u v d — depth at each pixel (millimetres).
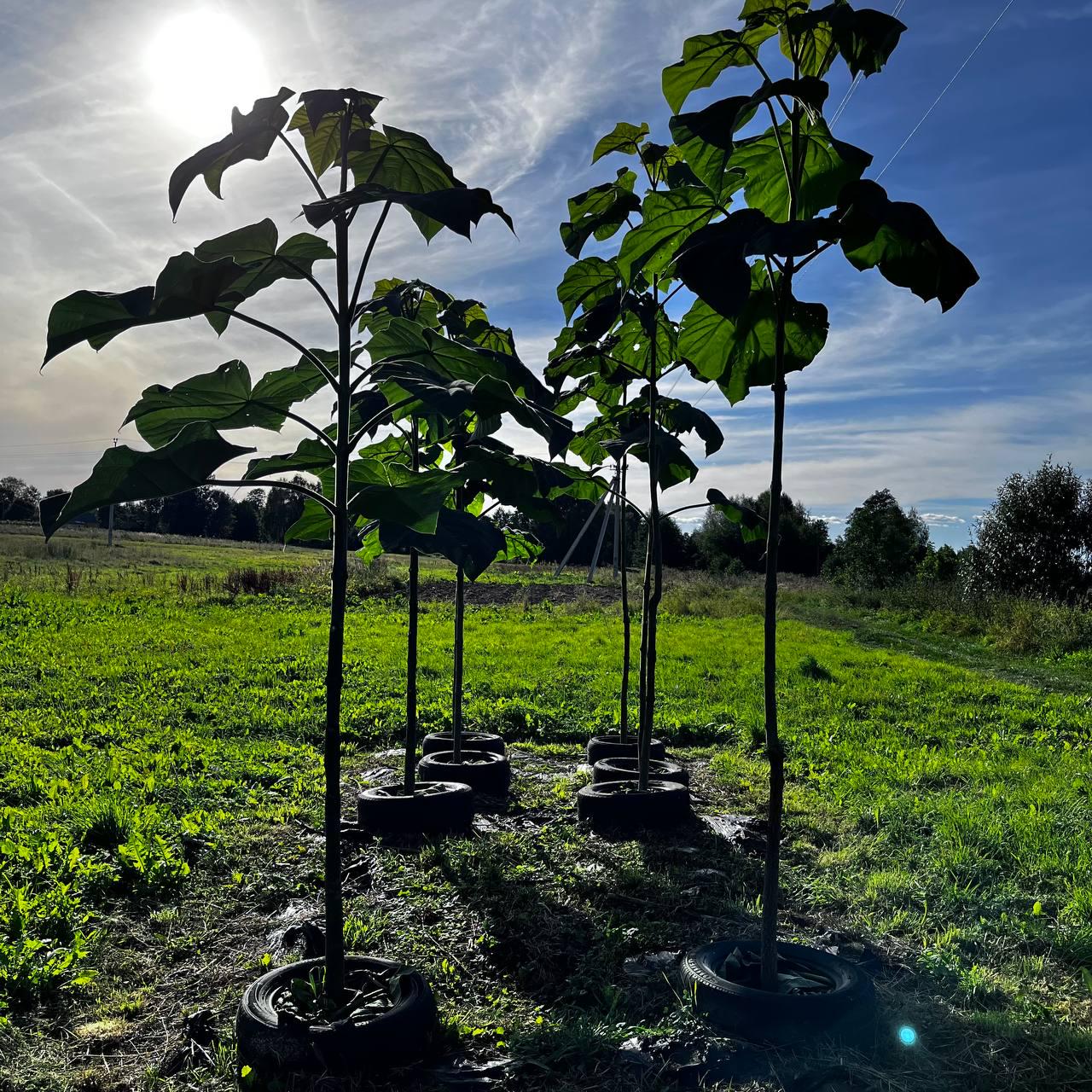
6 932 3377
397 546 2920
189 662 11336
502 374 2914
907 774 6461
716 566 37125
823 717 8734
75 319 2197
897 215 2270
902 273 2535
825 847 4910
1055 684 12312
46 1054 2715
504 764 5832
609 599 21844
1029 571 20828
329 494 3291
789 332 3082
